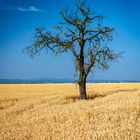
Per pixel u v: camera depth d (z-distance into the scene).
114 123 9.14
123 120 9.42
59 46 28.33
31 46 28.61
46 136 8.68
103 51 27.64
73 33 28.75
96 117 10.90
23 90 56.28
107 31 27.78
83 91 29.20
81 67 28.81
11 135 9.87
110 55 27.39
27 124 11.98
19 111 20.23
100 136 7.52
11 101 32.59
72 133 8.37
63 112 13.50
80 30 28.64
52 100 29.36
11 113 18.94
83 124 9.70
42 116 13.48
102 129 8.37
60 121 11.23
